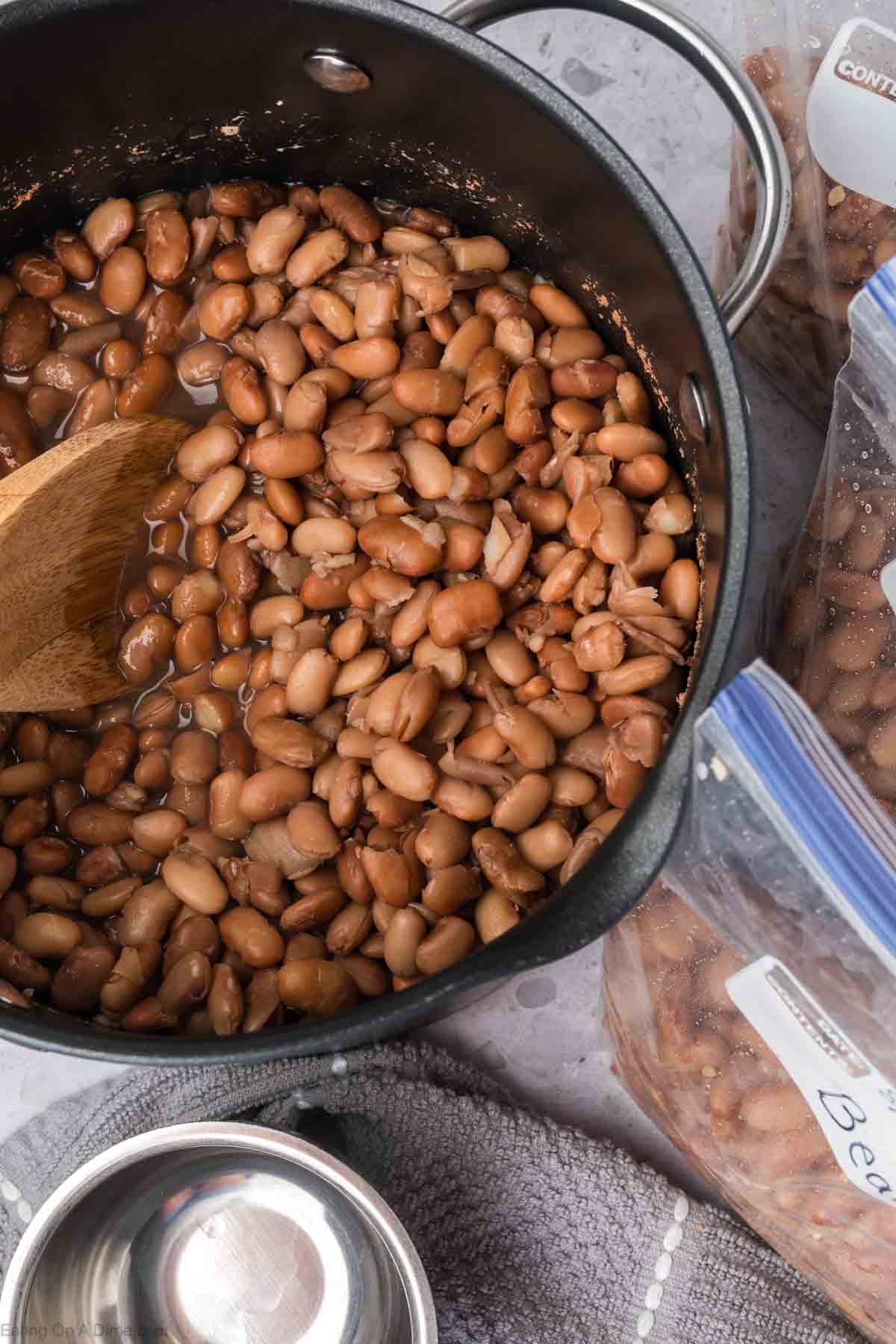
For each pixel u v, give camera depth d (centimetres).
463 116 44
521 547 44
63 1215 40
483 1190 48
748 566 37
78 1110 48
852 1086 38
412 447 45
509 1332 47
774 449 51
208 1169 44
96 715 46
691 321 40
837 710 42
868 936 35
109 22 42
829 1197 42
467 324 46
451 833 44
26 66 43
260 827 45
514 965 37
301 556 46
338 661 45
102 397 46
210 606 46
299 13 42
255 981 44
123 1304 43
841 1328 47
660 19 41
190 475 46
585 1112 49
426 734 45
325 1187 44
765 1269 47
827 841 35
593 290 46
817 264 45
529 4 43
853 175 43
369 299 46
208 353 47
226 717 45
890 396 39
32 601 44
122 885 45
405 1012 37
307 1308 44
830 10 44
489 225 48
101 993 44
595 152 41
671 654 44
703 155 52
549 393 46
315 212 48
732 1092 42
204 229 47
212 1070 47
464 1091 48
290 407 45
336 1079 47
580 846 43
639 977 43
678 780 36
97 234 47
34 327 47
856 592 42
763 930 37
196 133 47
